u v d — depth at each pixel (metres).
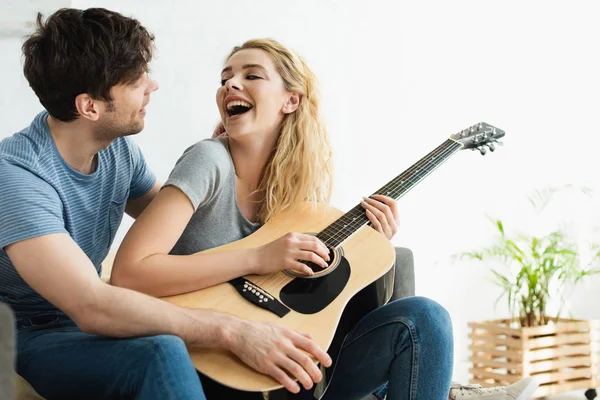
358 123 3.71
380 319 1.65
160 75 3.20
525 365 3.25
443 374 1.61
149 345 1.27
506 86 4.09
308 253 1.63
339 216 1.92
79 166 1.59
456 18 3.96
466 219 4.05
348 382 1.72
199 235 1.77
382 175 3.77
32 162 1.46
